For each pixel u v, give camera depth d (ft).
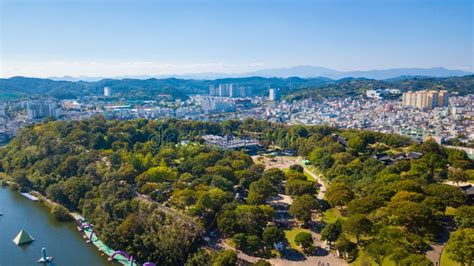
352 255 544.21
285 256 568.00
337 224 597.93
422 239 538.47
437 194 648.79
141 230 647.15
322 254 570.46
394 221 571.28
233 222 622.54
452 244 477.77
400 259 464.24
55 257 636.89
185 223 638.94
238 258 561.43
